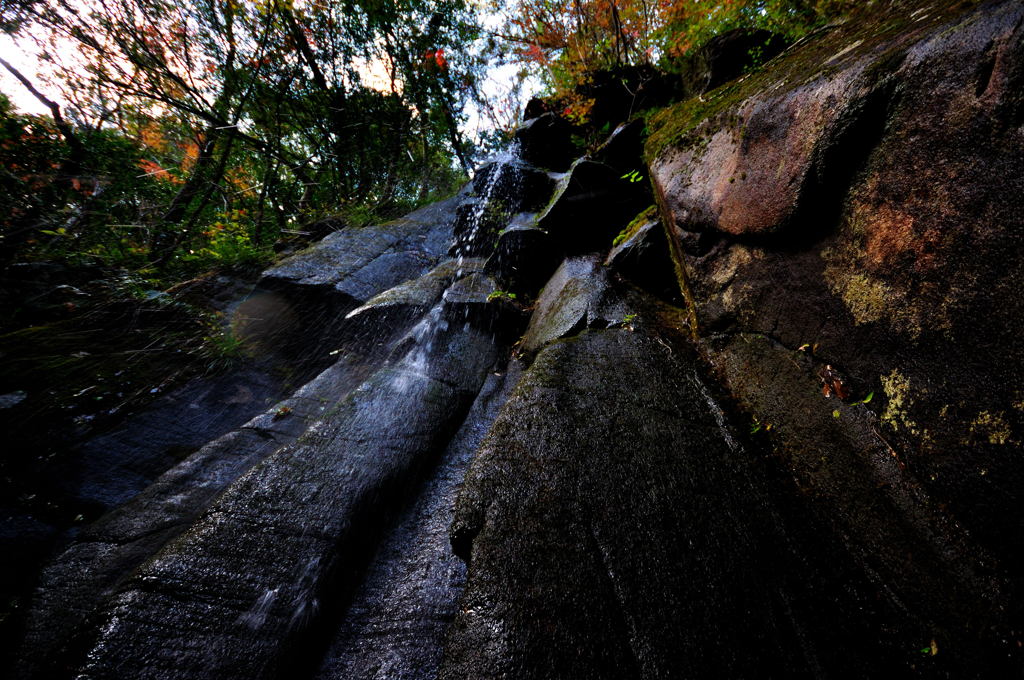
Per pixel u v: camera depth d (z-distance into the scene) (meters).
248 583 1.75
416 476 2.55
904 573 1.36
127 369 3.53
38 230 4.38
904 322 1.43
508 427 2.18
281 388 3.95
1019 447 1.09
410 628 1.71
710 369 2.51
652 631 1.30
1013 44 1.05
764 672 1.21
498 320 4.17
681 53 5.78
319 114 9.67
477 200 6.68
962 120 1.19
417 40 10.84
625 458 1.95
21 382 3.09
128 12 6.19
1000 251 1.11
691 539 1.57
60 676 1.42
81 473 2.68
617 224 4.90
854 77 1.55
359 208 8.72
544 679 1.20
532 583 1.44
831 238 1.75
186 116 7.26
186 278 5.41
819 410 1.82
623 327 3.14
